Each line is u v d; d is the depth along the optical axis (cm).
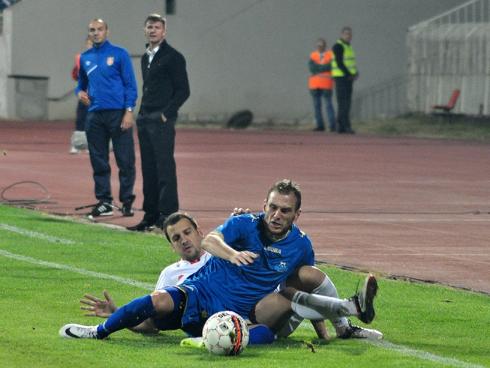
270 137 11162
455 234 4691
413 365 2445
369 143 10512
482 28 12988
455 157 8969
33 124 12006
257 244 2667
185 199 5738
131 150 5112
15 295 3178
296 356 2511
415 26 13700
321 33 13712
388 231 4747
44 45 12575
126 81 5097
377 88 13950
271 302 2648
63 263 3744
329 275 3653
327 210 5422
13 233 4428
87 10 12669
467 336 2791
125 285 3366
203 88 13250
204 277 2680
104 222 4903
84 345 2573
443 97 13450
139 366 2380
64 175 6831
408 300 3250
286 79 13575
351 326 2727
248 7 13350
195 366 2391
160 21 4588
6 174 6850
